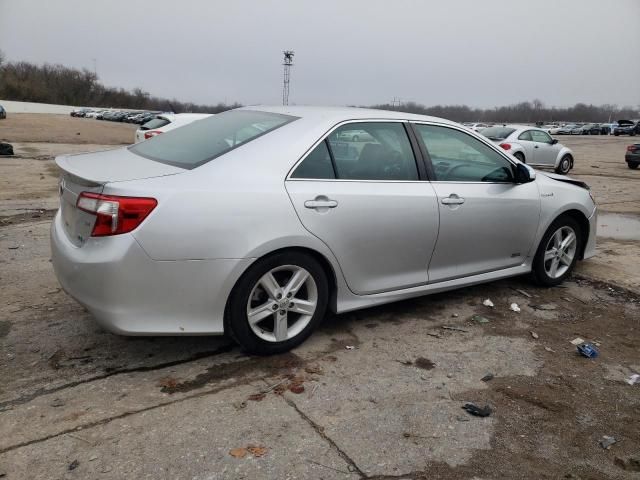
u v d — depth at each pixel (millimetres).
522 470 2543
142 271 2967
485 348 3770
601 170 18484
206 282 3121
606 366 3586
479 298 4738
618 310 4586
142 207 2945
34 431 2650
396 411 2957
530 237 4711
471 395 3162
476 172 4371
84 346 3549
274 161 3387
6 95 98938
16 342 3572
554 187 4922
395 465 2523
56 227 3420
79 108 96375
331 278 3678
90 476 2359
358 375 3324
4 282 4676
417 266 4031
